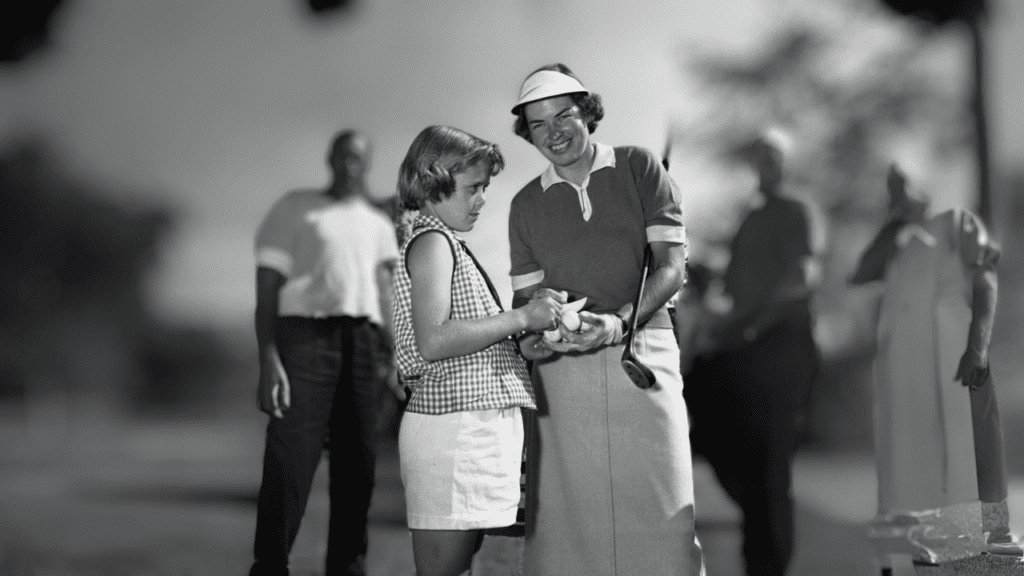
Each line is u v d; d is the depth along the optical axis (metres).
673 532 4.20
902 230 5.91
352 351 5.64
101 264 36.75
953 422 5.43
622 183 4.27
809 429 16.47
